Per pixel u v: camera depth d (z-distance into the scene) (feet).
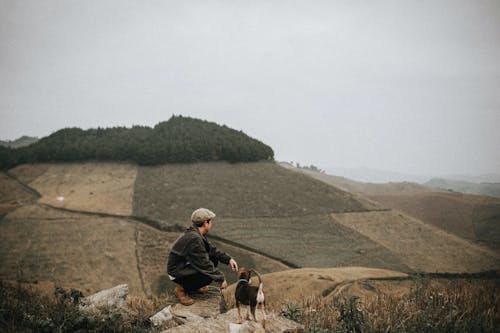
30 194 285.84
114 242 205.87
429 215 396.37
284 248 211.82
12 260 183.01
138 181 305.32
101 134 422.41
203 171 326.65
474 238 327.47
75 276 171.32
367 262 204.64
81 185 300.81
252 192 294.66
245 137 398.01
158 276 173.88
